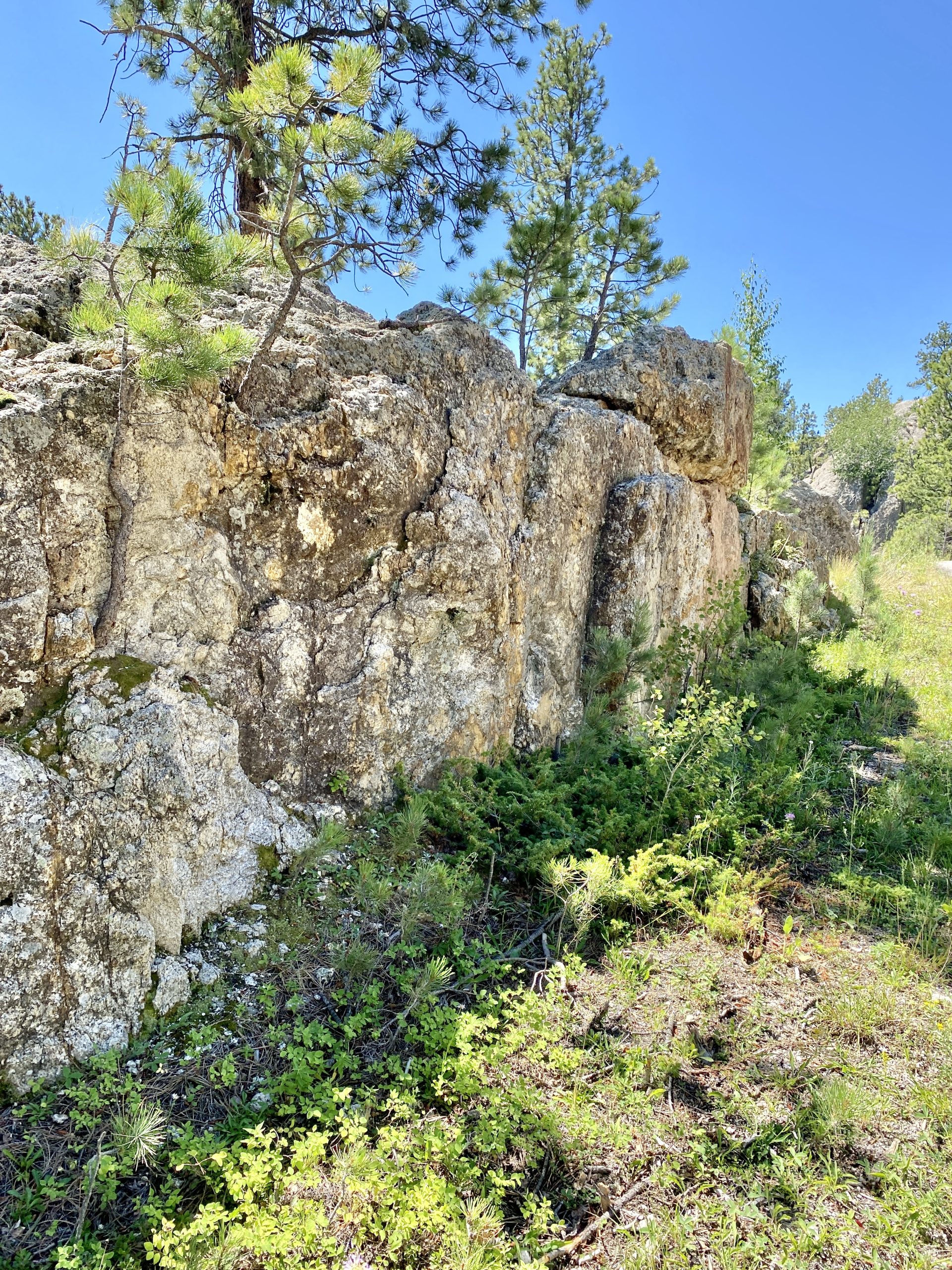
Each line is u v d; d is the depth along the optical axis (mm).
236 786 3785
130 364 3416
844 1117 2939
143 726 3229
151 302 3256
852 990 3732
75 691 3197
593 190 12320
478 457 5191
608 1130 2887
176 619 3709
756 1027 3475
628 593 6652
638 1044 3320
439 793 4730
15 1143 2557
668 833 4965
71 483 3256
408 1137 2691
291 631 4164
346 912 3805
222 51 7672
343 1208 2473
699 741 5715
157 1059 2889
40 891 2834
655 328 8055
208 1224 2248
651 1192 2717
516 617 5465
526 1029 3162
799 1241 2516
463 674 5031
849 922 4305
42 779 2941
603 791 5113
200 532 3805
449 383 5133
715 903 4211
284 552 4184
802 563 12039
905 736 7434
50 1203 2416
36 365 3436
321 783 4297
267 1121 2752
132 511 3439
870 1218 2635
